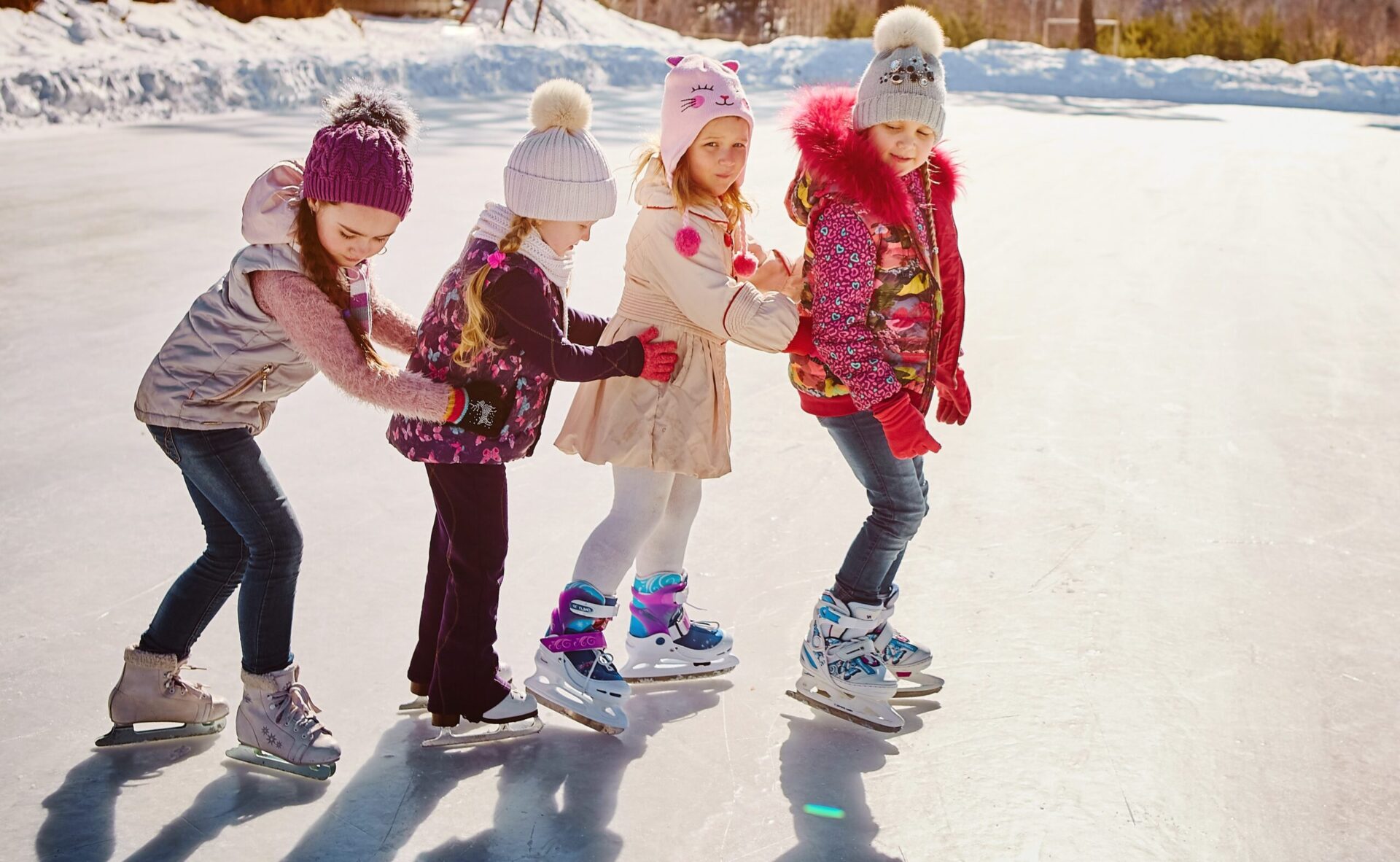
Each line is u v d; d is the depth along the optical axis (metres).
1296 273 7.33
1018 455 4.36
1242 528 3.77
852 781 2.53
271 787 2.46
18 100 11.81
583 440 2.80
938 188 2.87
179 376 2.42
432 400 2.41
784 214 8.57
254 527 2.46
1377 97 22.16
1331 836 2.36
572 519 3.78
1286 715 2.77
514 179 2.50
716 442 2.81
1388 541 3.68
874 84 2.64
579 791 2.47
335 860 2.23
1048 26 33.19
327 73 15.28
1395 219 9.38
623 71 19.19
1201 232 8.65
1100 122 17.28
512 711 2.65
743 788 2.50
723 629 3.15
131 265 6.60
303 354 2.37
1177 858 2.29
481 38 22.25
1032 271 7.30
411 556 3.49
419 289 6.15
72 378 4.82
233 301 2.39
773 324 2.61
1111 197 10.18
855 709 2.74
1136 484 4.11
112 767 2.51
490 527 2.59
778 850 2.29
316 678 2.85
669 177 2.71
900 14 2.69
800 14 34.31
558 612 2.73
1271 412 4.83
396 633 3.06
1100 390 5.09
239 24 17.77
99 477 3.93
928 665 2.90
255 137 11.67
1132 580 3.42
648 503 2.78
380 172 2.29
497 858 2.25
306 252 2.33
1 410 4.47
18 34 14.50
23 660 2.86
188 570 2.59
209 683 2.81
